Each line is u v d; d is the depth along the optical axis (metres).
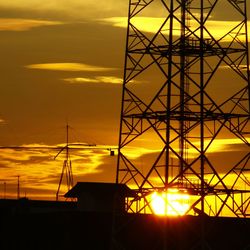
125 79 124.62
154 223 134.12
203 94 123.94
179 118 122.88
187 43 122.62
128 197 139.88
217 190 123.50
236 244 137.38
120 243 130.50
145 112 121.94
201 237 121.00
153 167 122.38
